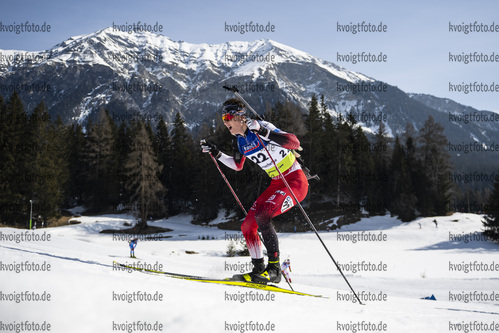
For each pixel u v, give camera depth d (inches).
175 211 2186.3
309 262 915.4
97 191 2089.1
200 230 1739.7
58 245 617.3
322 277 689.0
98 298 54.8
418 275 737.6
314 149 1827.0
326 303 100.4
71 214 2011.6
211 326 55.6
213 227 1807.3
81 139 2363.4
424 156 1920.5
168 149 2284.7
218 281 123.2
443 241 1374.3
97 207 2082.9
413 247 1261.1
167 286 70.4
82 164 2242.9
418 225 1642.5
